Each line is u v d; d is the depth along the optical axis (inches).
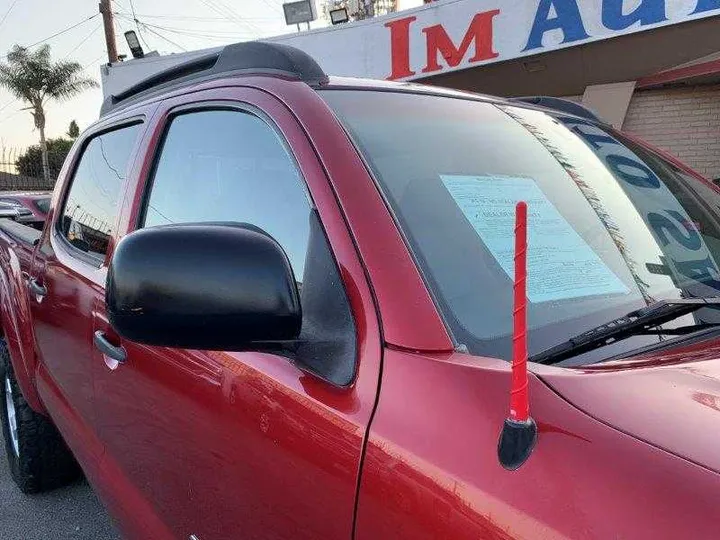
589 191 72.7
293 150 59.6
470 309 52.7
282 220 63.4
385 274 50.3
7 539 124.1
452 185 62.4
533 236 62.6
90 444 92.4
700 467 36.5
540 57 347.6
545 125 82.9
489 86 382.3
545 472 37.9
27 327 116.6
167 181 82.1
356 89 69.6
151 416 73.4
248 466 57.2
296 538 52.2
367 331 49.3
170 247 49.9
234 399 59.2
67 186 116.0
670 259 69.1
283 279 48.5
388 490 43.7
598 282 61.6
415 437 43.6
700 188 86.7
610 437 38.8
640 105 369.1
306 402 51.5
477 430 41.4
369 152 59.9
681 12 302.4
